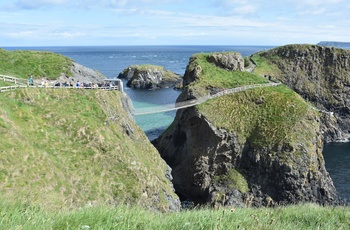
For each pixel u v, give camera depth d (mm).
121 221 11773
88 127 40312
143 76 178375
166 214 15125
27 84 45344
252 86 82250
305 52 128125
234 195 61562
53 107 41750
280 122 69812
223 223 12961
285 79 123938
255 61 130625
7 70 51625
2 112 35219
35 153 32219
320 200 61406
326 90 122250
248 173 65688
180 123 77938
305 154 63750
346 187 69125
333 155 90812
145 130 100125
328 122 108125
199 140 70812
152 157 47812
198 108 72438
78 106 43781
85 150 37531
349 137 108312
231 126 70188
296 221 16047
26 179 28484
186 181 69500
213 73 87812
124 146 40719
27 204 13773
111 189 34156
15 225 10211
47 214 12242
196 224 12703
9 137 31875
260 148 65625
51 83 50031
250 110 74500
